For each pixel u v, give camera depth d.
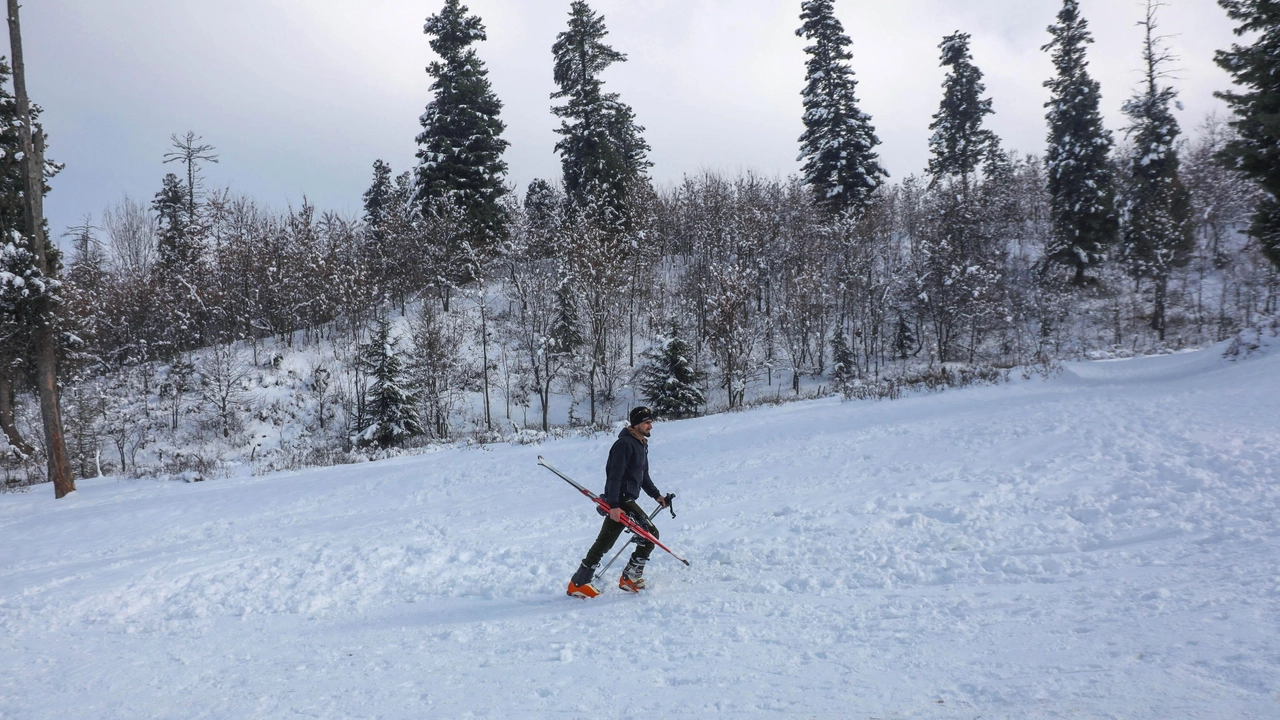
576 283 42.97
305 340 46.19
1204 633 3.59
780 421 16.86
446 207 47.00
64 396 38.25
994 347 44.59
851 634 4.34
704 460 13.28
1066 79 42.72
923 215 55.72
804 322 43.53
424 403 39.31
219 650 5.83
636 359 45.97
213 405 39.88
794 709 3.33
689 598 5.55
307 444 37.50
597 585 6.34
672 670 4.09
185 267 49.81
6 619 7.32
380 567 8.02
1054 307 42.00
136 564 9.61
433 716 3.82
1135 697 2.98
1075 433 9.67
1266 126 19.36
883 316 48.16
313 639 5.84
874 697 3.36
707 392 42.47
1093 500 6.73
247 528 12.30
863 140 49.12
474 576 7.27
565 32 51.75
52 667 5.75
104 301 46.16
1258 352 15.46
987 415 12.58
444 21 48.91
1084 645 3.67
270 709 4.27
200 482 20.86
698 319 45.97
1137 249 41.09
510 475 14.84
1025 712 2.99
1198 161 54.00
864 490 8.49
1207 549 5.07
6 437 33.09
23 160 21.47
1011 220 55.94
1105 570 4.97
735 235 49.88
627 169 54.81
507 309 48.09
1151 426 9.47
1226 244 50.59
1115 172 44.19
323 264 46.06
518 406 42.38
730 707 3.45
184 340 45.09
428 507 12.26
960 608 4.57
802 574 5.78
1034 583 4.95
